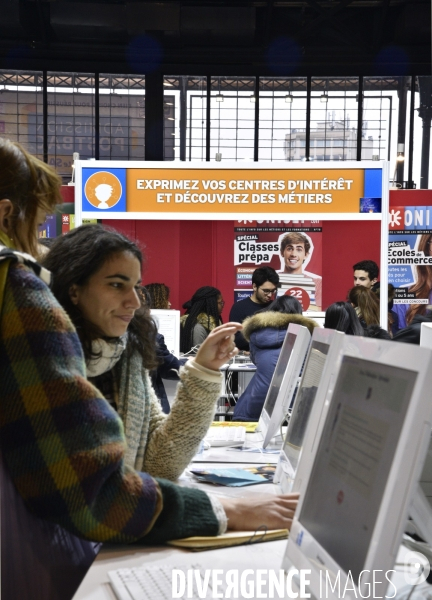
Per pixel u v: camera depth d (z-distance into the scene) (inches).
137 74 449.1
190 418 73.9
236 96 454.3
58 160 453.1
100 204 233.3
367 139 450.9
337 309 156.3
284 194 235.9
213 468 86.2
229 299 279.6
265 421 106.0
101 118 454.0
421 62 435.8
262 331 152.1
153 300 220.7
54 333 44.9
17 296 44.6
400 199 311.3
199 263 279.1
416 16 420.5
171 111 452.4
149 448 75.6
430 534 47.1
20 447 44.3
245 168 235.5
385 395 37.6
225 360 75.0
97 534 47.4
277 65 445.4
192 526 53.1
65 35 426.9
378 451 36.7
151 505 49.9
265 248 278.7
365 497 36.8
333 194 235.8
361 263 270.7
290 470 71.2
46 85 446.0
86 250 64.2
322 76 450.0
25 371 44.1
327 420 46.6
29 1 414.3
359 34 441.4
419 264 312.3
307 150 454.9
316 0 425.1
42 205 49.9
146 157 450.6
